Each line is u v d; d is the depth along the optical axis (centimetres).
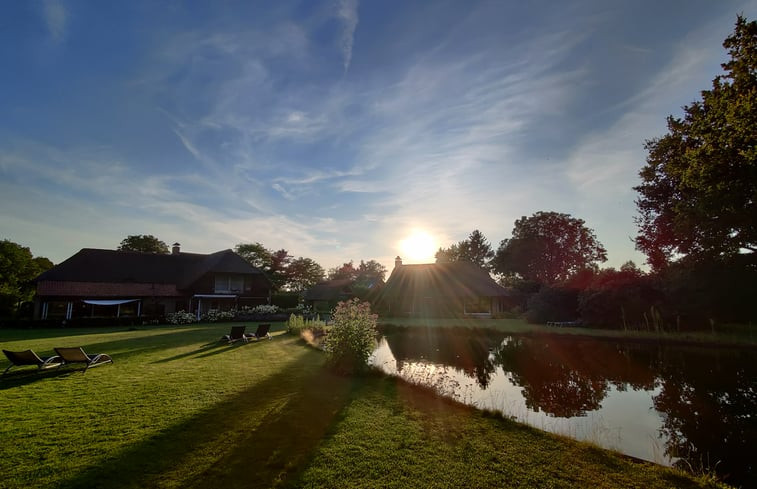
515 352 1634
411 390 845
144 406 674
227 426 584
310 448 509
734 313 1914
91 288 3105
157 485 407
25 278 4025
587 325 2389
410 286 3853
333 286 5297
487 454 506
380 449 512
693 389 1041
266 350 1394
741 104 1158
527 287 4656
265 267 6309
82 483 407
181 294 3494
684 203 1908
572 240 5556
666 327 2045
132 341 1644
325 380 912
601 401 927
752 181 1432
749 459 603
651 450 634
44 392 762
